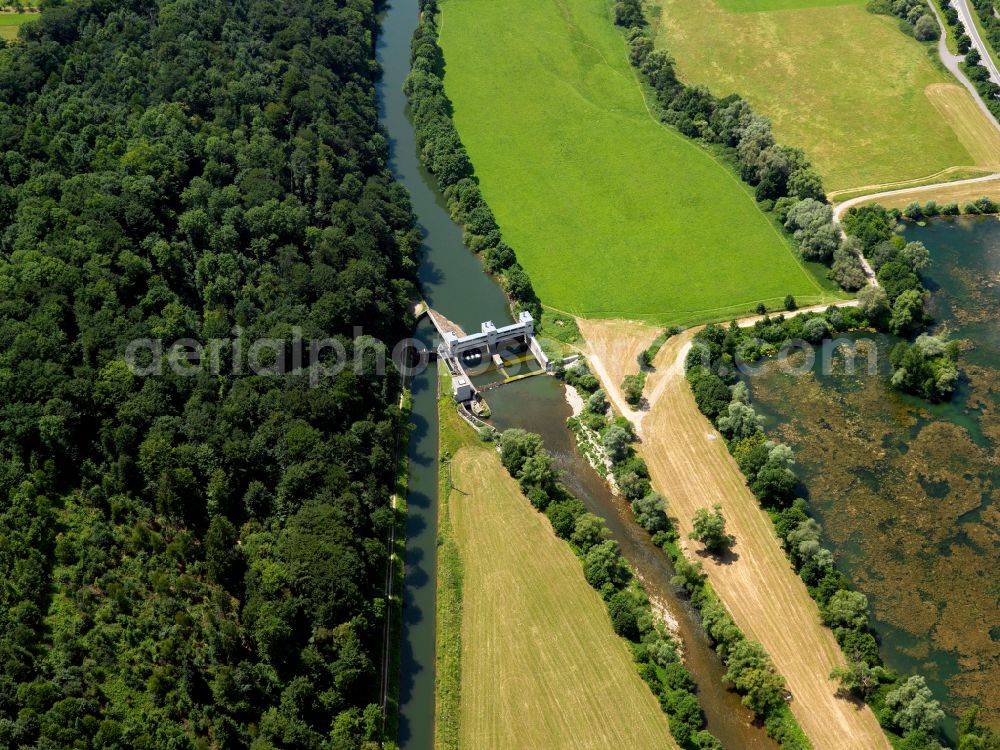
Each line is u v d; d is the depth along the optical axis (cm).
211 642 19650
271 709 19075
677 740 19525
